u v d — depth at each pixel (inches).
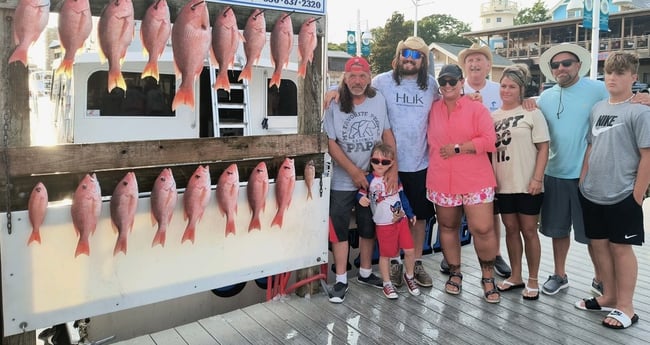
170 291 110.3
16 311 94.0
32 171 91.6
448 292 136.6
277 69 118.6
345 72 131.7
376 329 115.5
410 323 118.5
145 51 98.9
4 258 92.2
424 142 139.7
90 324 134.3
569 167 131.9
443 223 134.2
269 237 123.4
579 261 166.2
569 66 128.8
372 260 161.2
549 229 136.3
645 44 1060.5
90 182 96.3
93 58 197.9
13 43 87.7
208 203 113.4
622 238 116.4
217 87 109.4
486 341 110.0
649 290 140.0
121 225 101.0
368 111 133.8
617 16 1107.3
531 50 1225.4
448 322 119.1
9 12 86.9
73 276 98.8
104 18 92.7
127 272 104.7
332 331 114.5
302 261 129.7
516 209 133.0
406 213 133.9
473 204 127.6
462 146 125.6
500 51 1289.4
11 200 91.5
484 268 132.3
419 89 137.6
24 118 90.5
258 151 117.9
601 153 117.6
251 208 119.6
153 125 219.0
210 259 115.0
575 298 134.0
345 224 135.3
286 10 118.0
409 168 139.1
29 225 93.4
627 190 114.9
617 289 120.1
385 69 1493.6
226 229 115.8
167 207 105.7
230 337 112.1
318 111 128.3
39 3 87.0
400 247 134.8
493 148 125.4
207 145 110.2
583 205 124.3
